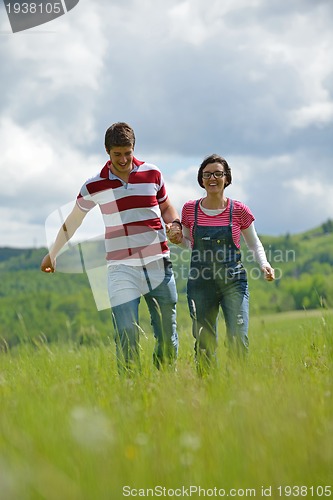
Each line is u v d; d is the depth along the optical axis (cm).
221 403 734
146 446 579
